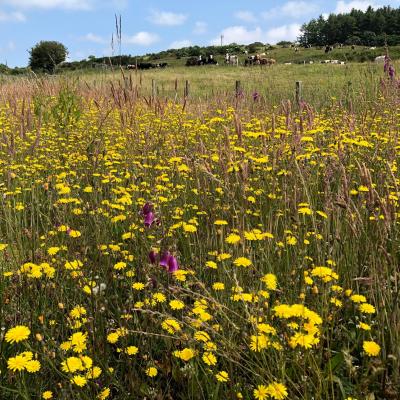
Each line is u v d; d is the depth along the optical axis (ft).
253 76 70.49
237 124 13.20
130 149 18.43
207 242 11.13
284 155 14.76
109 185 16.29
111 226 12.75
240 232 9.12
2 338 7.91
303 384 6.62
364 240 10.28
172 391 7.72
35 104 24.72
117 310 8.82
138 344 8.17
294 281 9.12
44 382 7.51
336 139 16.29
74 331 8.20
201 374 7.62
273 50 286.25
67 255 9.80
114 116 25.99
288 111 14.37
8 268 10.61
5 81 38.11
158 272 8.60
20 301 8.91
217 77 85.05
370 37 426.51
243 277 9.56
